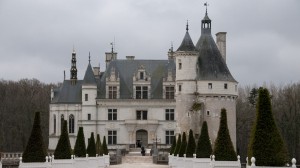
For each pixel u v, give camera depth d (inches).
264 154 1421.0
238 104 6323.8
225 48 5034.5
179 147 3410.4
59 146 2341.3
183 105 4530.0
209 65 4589.1
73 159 2332.7
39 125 2047.2
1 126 6884.8
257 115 1453.0
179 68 4574.3
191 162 2610.7
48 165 2006.6
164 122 4980.3
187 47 4552.2
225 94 4520.2
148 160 4249.5
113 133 5002.5
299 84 6195.9
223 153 1943.9
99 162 3230.8
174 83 5002.5
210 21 4749.0
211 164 1948.8
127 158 4288.9
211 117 4485.7
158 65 5226.4
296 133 5383.9
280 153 1421.0
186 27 4655.5
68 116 5049.2
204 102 4500.5
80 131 2920.8
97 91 5068.9
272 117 1443.2
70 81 5177.2
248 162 1473.9
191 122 4495.6
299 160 5251.0
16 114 7037.4
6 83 7765.8
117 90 5027.1
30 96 7554.1
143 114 5019.7
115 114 5017.2
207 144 2475.4
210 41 4714.6
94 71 5344.5
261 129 1437.0
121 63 5246.1
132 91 5059.1
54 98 5172.2
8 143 6761.8
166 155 4077.3
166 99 4985.2
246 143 5974.4
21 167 1975.9
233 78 4638.3
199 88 4507.9
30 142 2025.1
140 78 5034.5
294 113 5610.2
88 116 4995.1
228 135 1964.8
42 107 7219.5
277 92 6560.0
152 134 4965.6
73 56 5211.6
